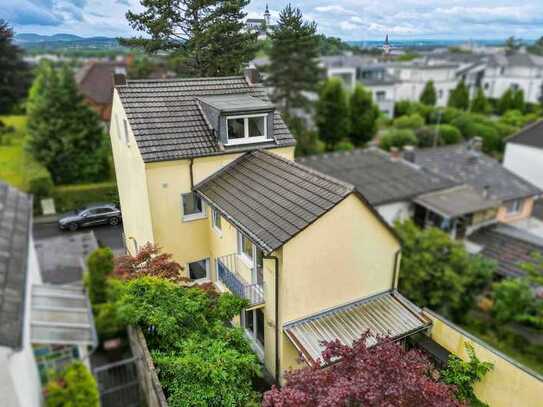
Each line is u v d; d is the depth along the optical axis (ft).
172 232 38.32
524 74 201.16
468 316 61.62
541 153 104.58
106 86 108.88
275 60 101.04
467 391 30.30
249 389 27.89
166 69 105.81
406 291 56.75
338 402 19.71
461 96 177.58
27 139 66.39
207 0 46.65
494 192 85.15
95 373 30.83
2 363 20.59
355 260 32.91
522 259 68.23
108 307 31.27
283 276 29.50
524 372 28.78
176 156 35.86
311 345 30.09
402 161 91.66
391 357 22.39
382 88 178.29
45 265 31.42
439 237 59.06
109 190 43.04
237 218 32.58
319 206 29.50
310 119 133.18
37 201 41.75
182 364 26.35
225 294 32.71
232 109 36.94
